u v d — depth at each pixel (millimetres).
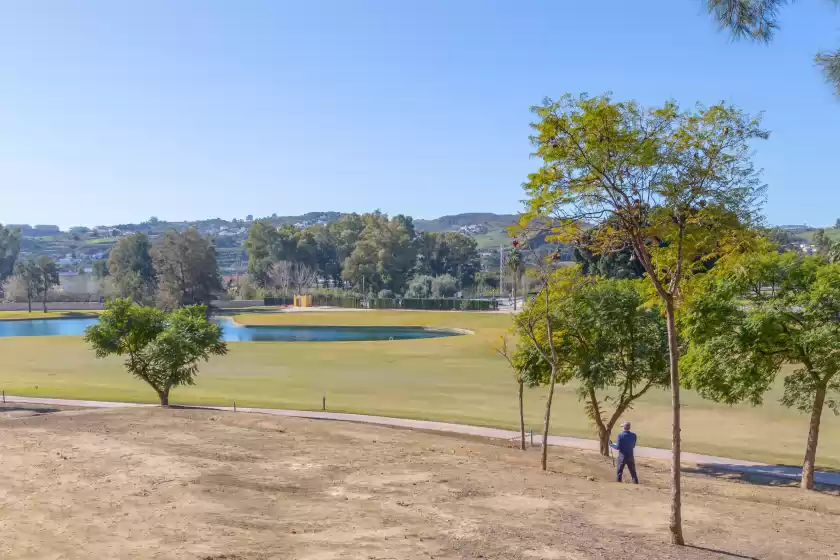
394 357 64125
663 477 21859
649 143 12156
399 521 13102
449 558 10703
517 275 151250
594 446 28141
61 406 36156
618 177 12500
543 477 18938
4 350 71750
